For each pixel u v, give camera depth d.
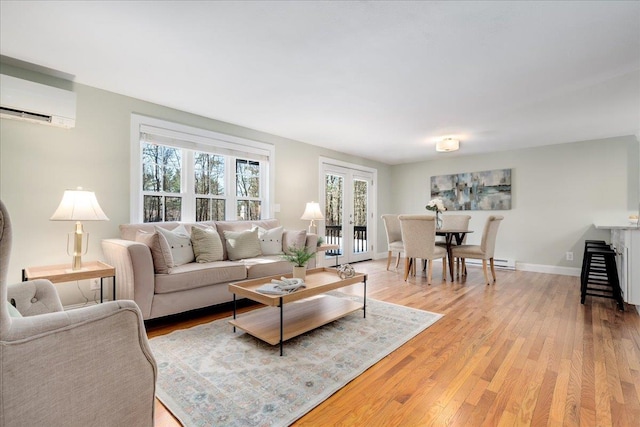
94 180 2.94
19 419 0.72
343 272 2.75
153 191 3.43
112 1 1.74
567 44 2.15
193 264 2.89
